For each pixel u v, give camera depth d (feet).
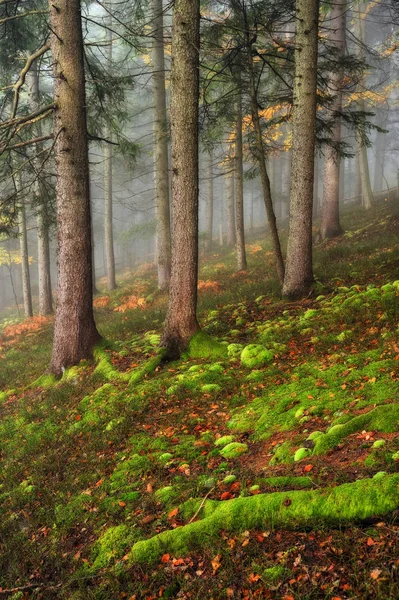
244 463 15.79
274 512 11.85
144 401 22.97
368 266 38.32
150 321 41.70
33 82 57.06
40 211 46.19
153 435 19.79
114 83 37.40
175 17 25.64
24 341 51.19
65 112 29.40
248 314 34.88
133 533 13.71
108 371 27.84
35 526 15.93
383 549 9.81
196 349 27.48
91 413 23.30
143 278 83.35
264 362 24.35
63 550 14.26
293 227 35.27
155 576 11.82
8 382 35.17
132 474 17.15
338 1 57.52
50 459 20.24
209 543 12.03
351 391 17.93
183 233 27.32
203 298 45.70
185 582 11.23
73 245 30.42
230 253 81.61
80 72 29.63
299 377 21.31
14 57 41.98
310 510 11.36
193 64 25.85
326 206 61.77
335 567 9.95
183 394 22.72
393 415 14.44
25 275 68.44
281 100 41.73
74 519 15.56
